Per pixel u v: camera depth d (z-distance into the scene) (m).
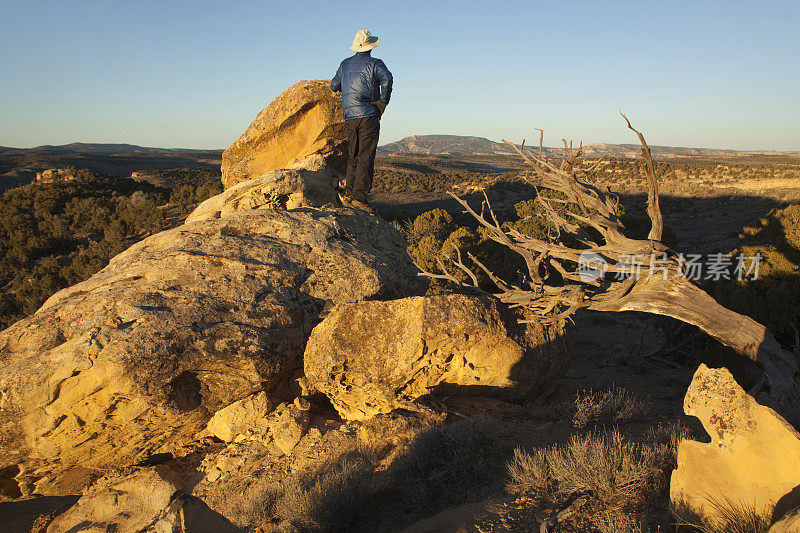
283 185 9.91
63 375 5.51
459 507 4.82
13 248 47.28
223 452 7.17
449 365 7.18
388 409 7.27
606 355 14.38
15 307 36.94
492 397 7.77
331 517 5.11
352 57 8.73
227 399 6.93
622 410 6.70
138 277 7.23
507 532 4.11
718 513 3.58
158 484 4.62
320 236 8.79
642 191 77.50
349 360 6.86
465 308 7.03
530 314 7.66
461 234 23.72
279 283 7.74
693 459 3.87
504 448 5.98
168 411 6.27
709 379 4.02
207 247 7.90
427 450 5.86
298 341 7.43
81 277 39.53
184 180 103.62
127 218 52.25
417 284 9.75
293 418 7.23
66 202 60.50
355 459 6.45
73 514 4.77
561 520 4.04
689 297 6.66
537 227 23.44
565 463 4.68
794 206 15.53
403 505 5.28
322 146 10.70
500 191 87.25
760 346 6.71
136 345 5.85
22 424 5.57
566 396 8.23
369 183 9.70
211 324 6.55
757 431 3.63
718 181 83.94
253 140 11.43
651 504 4.10
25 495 6.64
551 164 7.07
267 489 6.13
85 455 6.36
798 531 2.80
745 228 17.17
